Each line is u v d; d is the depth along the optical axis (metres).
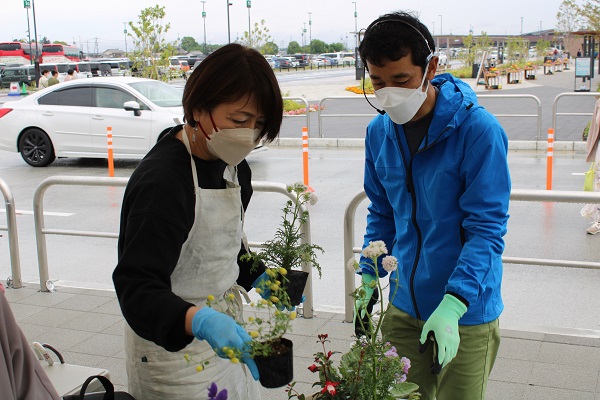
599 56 37.34
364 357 2.13
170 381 2.24
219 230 2.16
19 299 5.48
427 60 2.34
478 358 2.56
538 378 3.86
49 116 13.16
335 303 5.46
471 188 2.42
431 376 2.79
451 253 2.55
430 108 2.49
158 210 1.98
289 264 2.59
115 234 5.54
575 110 20.05
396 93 2.36
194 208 2.08
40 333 4.75
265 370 1.92
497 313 2.58
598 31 25.61
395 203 2.71
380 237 2.89
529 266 6.34
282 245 2.65
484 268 2.38
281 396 3.74
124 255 1.98
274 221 8.42
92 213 9.27
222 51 1.99
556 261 4.38
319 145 15.62
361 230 7.93
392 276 2.84
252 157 13.96
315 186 10.62
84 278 6.45
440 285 2.59
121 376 4.06
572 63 64.12
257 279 2.52
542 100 23.97
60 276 6.52
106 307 5.27
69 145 13.12
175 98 13.16
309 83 40.31
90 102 12.96
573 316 5.10
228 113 2.00
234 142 2.01
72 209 9.55
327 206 9.17
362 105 25.42
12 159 14.73
